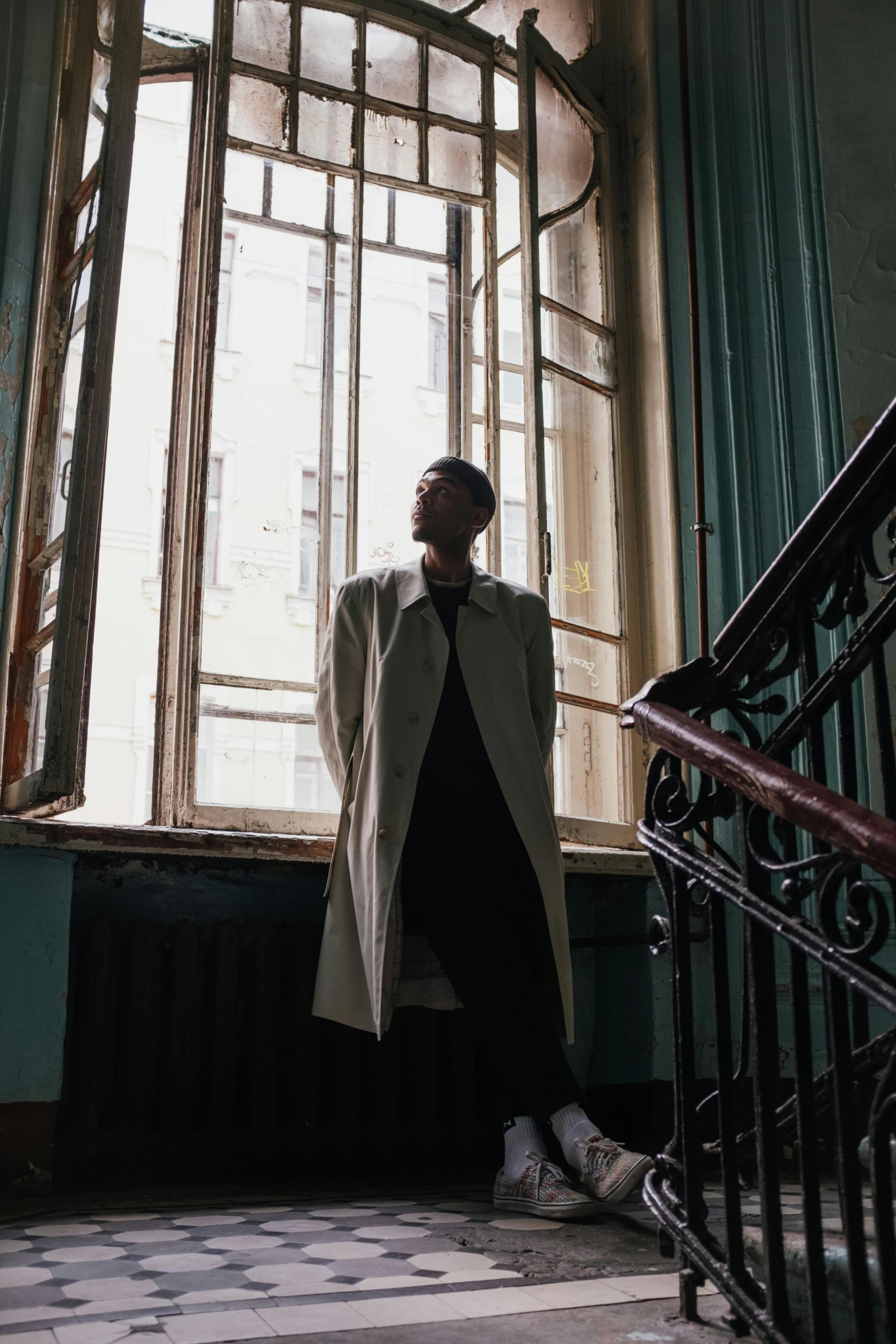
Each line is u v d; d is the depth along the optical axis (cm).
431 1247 180
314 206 338
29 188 294
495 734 250
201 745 290
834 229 350
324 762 291
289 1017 276
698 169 376
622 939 310
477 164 363
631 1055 315
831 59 363
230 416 1862
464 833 242
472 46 369
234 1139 259
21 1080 226
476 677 255
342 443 328
